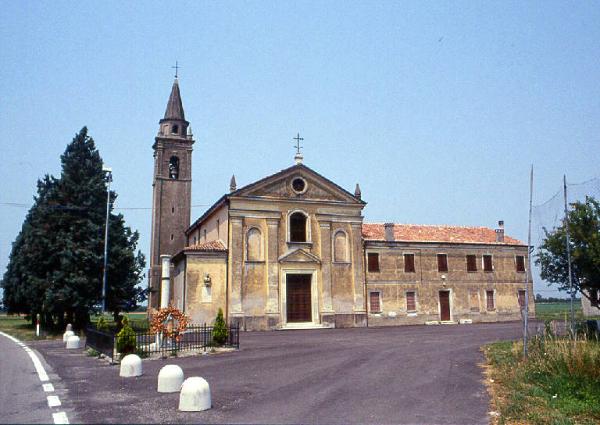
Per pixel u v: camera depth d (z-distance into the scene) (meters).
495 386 12.72
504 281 44.06
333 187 38.97
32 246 34.78
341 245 38.84
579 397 11.04
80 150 38.22
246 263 35.44
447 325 39.06
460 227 47.25
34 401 10.75
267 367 16.22
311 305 36.88
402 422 9.18
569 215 19.81
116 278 35.59
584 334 15.15
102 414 9.56
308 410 10.08
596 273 19.73
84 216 36.25
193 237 47.38
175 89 51.78
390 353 19.67
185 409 9.91
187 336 26.98
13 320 61.84
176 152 49.38
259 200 36.59
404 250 41.19
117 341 18.89
